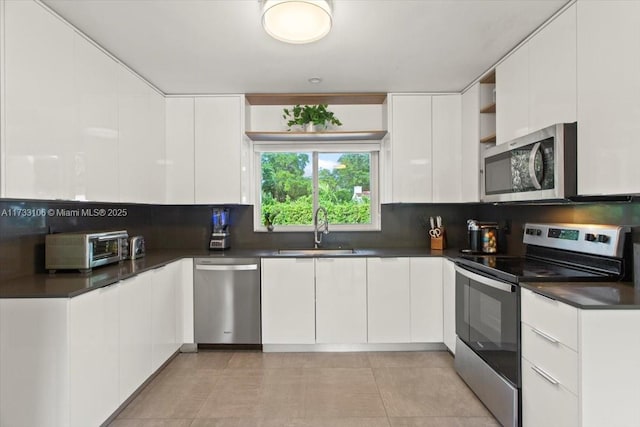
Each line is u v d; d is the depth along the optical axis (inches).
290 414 85.8
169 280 111.2
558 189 72.0
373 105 142.4
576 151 71.6
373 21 81.1
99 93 90.0
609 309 56.7
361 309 121.6
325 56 99.4
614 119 62.2
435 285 121.6
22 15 66.3
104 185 92.0
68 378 66.2
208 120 129.8
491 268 85.7
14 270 80.3
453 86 124.4
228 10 75.9
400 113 129.7
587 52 68.3
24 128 66.7
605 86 64.1
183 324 122.0
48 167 72.6
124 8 74.5
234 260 122.0
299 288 121.6
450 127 129.9
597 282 73.1
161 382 101.7
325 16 70.9
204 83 119.4
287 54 97.9
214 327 122.3
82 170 83.2
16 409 66.4
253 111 142.4
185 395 94.5
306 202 147.9
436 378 103.7
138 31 84.3
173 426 81.0
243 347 125.6
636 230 71.6
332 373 107.0
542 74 82.4
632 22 58.6
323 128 134.6
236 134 129.9
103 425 78.8
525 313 72.1
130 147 105.3
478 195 117.5
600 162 65.3
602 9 64.6
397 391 96.3
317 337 121.6
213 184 129.8
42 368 66.1
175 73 110.4
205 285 122.0
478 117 117.4
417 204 144.4
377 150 144.5
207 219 143.7
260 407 88.8
